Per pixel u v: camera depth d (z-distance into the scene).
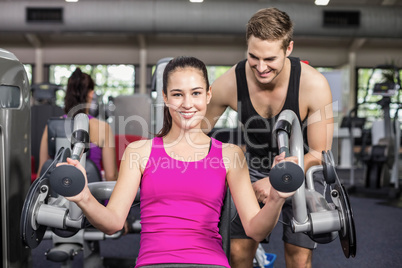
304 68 1.48
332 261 2.48
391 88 4.64
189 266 0.96
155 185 1.04
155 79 1.67
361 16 9.41
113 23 9.14
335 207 1.22
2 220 1.38
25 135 1.49
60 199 1.28
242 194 1.07
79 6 9.10
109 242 2.93
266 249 2.79
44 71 11.41
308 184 1.35
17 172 1.44
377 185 5.02
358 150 8.35
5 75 1.37
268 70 1.29
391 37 9.66
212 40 11.51
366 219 3.63
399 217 3.72
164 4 9.09
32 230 1.21
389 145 4.82
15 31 9.33
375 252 2.65
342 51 11.71
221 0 9.35
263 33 1.24
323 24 9.35
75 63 11.42
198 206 1.03
